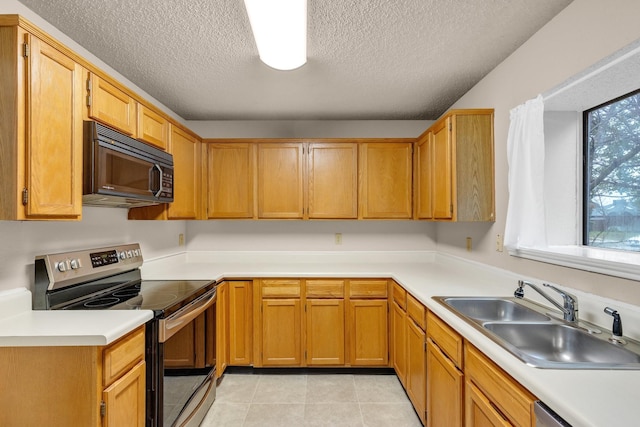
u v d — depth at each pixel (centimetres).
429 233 318
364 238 317
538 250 161
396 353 240
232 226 316
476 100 228
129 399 131
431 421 168
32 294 147
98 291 180
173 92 244
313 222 316
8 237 137
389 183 285
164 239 273
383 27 161
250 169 285
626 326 115
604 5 127
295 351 254
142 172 179
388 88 237
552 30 154
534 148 160
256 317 254
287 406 211
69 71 134
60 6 144
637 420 69
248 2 128
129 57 191
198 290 194
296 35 151
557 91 154
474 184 205
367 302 254
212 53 186
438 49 182
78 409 114
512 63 186
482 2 143
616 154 154
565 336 130
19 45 113
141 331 142
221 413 203
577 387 83
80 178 140
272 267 282
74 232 173
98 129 144
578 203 170
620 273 118
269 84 229
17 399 115
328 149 286
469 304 171
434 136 237
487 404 113
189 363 180
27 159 115
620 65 128
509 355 102
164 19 154
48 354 115
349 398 221
